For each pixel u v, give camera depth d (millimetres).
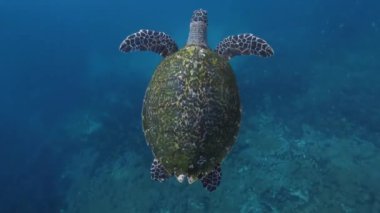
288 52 27938
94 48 31109
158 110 4566
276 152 18391
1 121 24203
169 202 16641
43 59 29969
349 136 19047
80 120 23297
